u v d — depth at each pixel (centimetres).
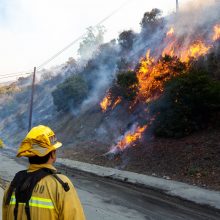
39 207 244
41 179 252
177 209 1049
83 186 1430
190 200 1146
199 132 1897
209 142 1712
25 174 261
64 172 1858
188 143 1803
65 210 244
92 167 1961
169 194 1251
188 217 962
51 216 244
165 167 1675
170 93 1988
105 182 1538
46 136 266
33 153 260
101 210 1028
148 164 1792
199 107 1903
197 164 1562
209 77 2064
